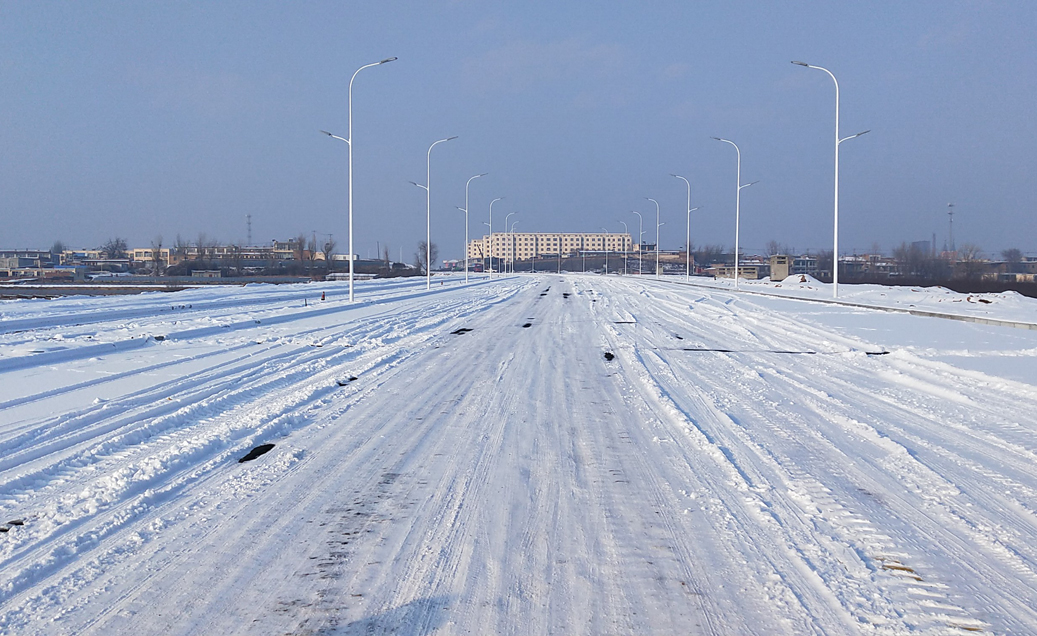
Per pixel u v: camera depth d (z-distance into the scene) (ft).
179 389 35.65
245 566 15.66
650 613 13.70
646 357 50.01
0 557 15.90
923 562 16.08
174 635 12.78
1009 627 13.24
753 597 14.37
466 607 13.89
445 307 102.83
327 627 13.08
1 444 24.20
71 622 13.19
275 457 23.97
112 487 20.34
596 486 21.29
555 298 131.03
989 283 213.46
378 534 17.51
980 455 24.93
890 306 98.22
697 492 20.76
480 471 22.67
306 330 65.57
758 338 62.85
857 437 27.48
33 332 58.59
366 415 30.68
